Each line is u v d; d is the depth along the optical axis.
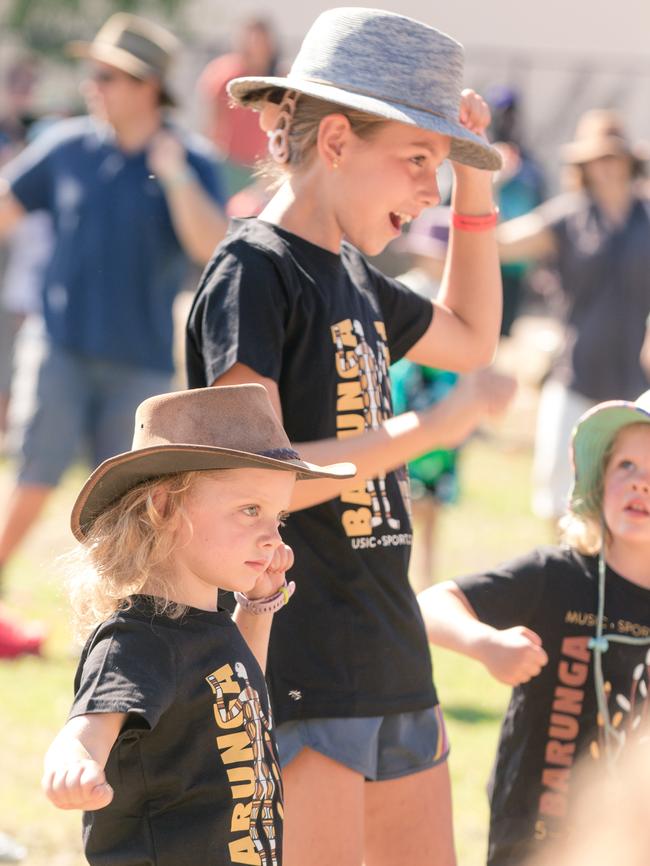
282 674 8.52
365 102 8.38
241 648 7.39
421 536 20.33
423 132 8.58
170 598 7.26
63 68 60.78
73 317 17.70
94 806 6.21
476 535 25.00
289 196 8.80
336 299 8.66
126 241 17.62
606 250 20.84
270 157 9.31
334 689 8.49
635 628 9.34
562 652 9.36
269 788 7.36
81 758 6.34
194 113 57.81
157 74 17.58
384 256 23.75
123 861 7.01
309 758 8.52
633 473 9.27
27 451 18.05
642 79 59.41
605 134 21.48
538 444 21.16
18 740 14.28
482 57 60.38
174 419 7.38
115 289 17.69
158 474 7.20
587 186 21.45
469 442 33.38
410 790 8.94
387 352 9.16
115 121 17.70
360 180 8.56
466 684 17.17
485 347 10.00
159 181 17.67
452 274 9.98
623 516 9.21
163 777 6.99
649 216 21.19
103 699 6.70
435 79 8.62
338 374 8.59
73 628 7.38
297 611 8.55
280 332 8.33
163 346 17.97
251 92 9.17
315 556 8.58
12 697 15.56
